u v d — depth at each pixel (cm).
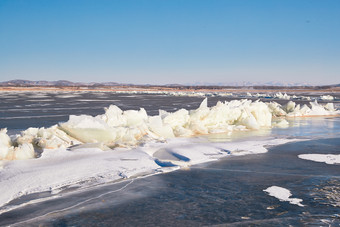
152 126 1047
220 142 945
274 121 1655
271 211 427
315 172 620
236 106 1458
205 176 589
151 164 661
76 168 611
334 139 1027
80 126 898
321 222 392
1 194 476
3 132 879
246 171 625
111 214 416
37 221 393
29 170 592
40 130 886
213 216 412
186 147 845
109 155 723
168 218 405
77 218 403
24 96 5684
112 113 1139
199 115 1268
